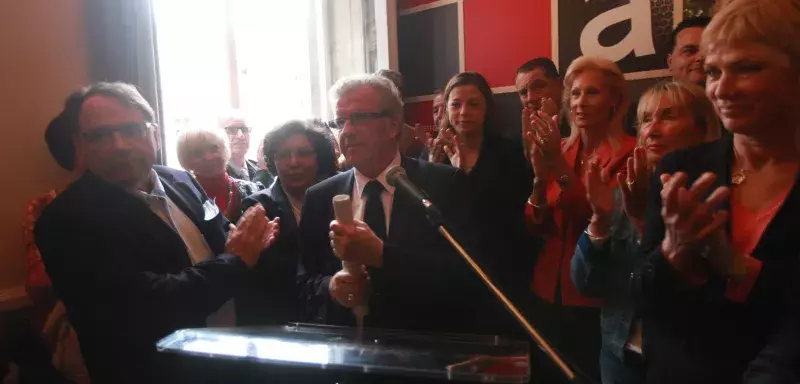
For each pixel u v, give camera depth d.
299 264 1.64
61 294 1.36
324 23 3.82
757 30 0.88
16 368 1.95
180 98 3.37
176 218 1.62
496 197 1.89
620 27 2.71
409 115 3.61
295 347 1.02
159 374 1.38
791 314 0.88
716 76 0.96
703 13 2.47
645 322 1.13
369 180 1.53
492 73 3.20
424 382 1.15
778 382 0.85
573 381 0.90
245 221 1.58
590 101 1.86
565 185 1.80
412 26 3.54
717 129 1.48
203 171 2.42
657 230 1.09
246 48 3.71
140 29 2.48
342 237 1.26
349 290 1.34
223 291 1.47
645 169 1.21
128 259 1.36
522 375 0.85
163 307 1.35
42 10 2.26
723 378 0.98
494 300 1.42
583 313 1.78
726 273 0.92
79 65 2.39
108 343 1.36
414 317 1.37
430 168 1.57
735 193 1.01
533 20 3.00
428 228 1.43
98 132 1.42
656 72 2.62
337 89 1.53
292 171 2.08
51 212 1.36
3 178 2.14
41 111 2.26
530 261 1.86
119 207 1.42
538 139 1.80
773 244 0.92
